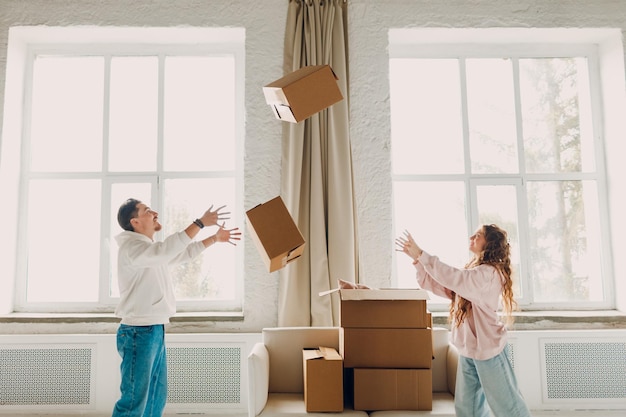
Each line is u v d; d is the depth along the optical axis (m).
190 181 3.75
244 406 3.21
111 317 3.40
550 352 3.27
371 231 3.46
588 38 3.78
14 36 3.61
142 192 3.71
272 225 2.34
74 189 3.72
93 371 3.20
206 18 3.55
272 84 2.32
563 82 3.88
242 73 3.81
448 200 3.80
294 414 2.34
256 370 2.40
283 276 3.31
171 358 3.23
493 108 3.85
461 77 3.86
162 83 3.78
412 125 3.85
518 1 3.61
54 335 3.22
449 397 2.59
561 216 3.77
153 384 2.55
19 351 3.21
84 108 3.78
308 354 2.51
